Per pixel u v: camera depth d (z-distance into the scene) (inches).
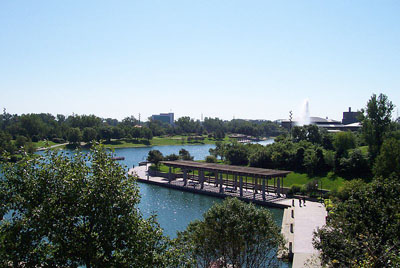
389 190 918.4
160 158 3572.8
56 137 6432.1
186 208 2185.0
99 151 714.2
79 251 601.9
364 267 611.8
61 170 669.9
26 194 624.7
